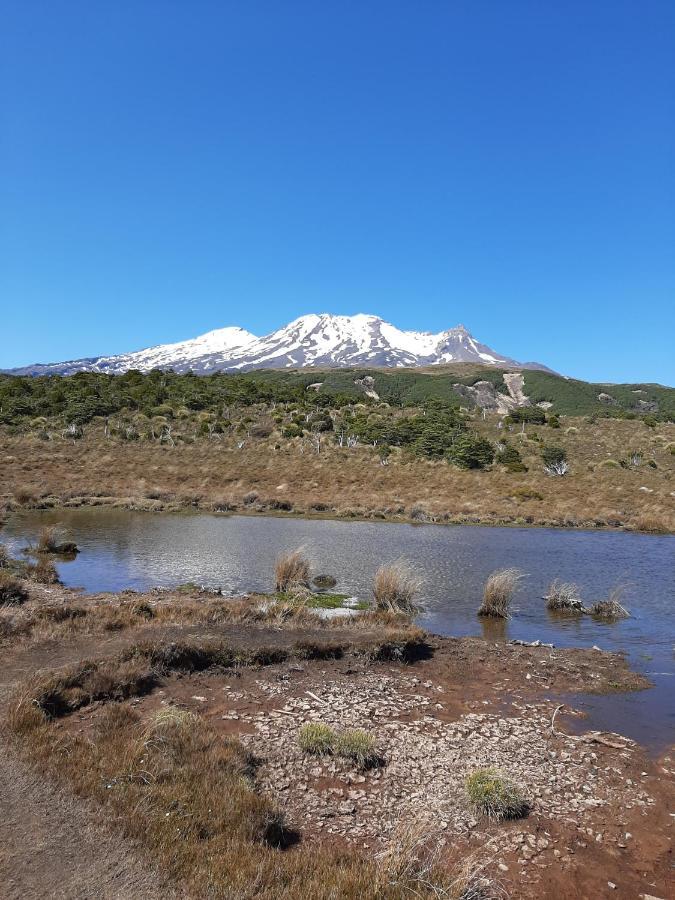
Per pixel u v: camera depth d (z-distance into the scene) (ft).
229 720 27.14
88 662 29.84
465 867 16.60
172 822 17.56
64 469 143.74
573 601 52.21
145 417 207.00
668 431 223.51
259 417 225.35
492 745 26.45
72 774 19.52
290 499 123.65
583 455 181.57
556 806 22.00
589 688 34.14
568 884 17.94
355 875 16.37
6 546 70.08
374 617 44.01
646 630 46.44
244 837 17.66
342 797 21.68
